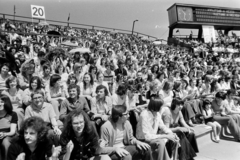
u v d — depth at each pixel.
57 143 3.32
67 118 2.75
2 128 3.23
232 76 9.55
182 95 6.45
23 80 5.32
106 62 8.84
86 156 2.80
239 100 6.71
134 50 16.25
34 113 3.55
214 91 7.68
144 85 7.04
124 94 4.86
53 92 4.89
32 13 16.91
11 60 6.18
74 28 23.11
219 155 4.54
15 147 2.45
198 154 4.57
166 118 4.43
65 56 9.02
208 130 5.22
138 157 3.52
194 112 5.63
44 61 6.68
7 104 3.24
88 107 4.51
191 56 19.67
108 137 3.36
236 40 25.62
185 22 24.30
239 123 5.66
